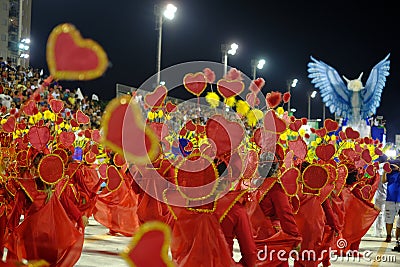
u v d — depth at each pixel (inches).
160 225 125.6
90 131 362.9
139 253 124.0
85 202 285.3
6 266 191.0
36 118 292.2
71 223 220.5
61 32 85.7
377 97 975.6
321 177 249.9
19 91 569.9
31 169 221.9
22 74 673.6
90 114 708.7
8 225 214.8
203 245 167.9
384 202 477.4
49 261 215.2
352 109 978.1
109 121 111.3
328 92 984.9
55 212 217.6
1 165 238.8
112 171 327.0
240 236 170.7
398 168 437.7
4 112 339.6
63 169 215.8
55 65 85.6
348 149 350.9
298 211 254.5
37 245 213.3
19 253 214.2
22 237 213.9
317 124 775.1
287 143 270.7
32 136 227.5
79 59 85.2
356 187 354.9
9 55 1316.4
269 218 220.8
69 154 280.5
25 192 215.6
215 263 168.2
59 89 668.1
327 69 983.0
